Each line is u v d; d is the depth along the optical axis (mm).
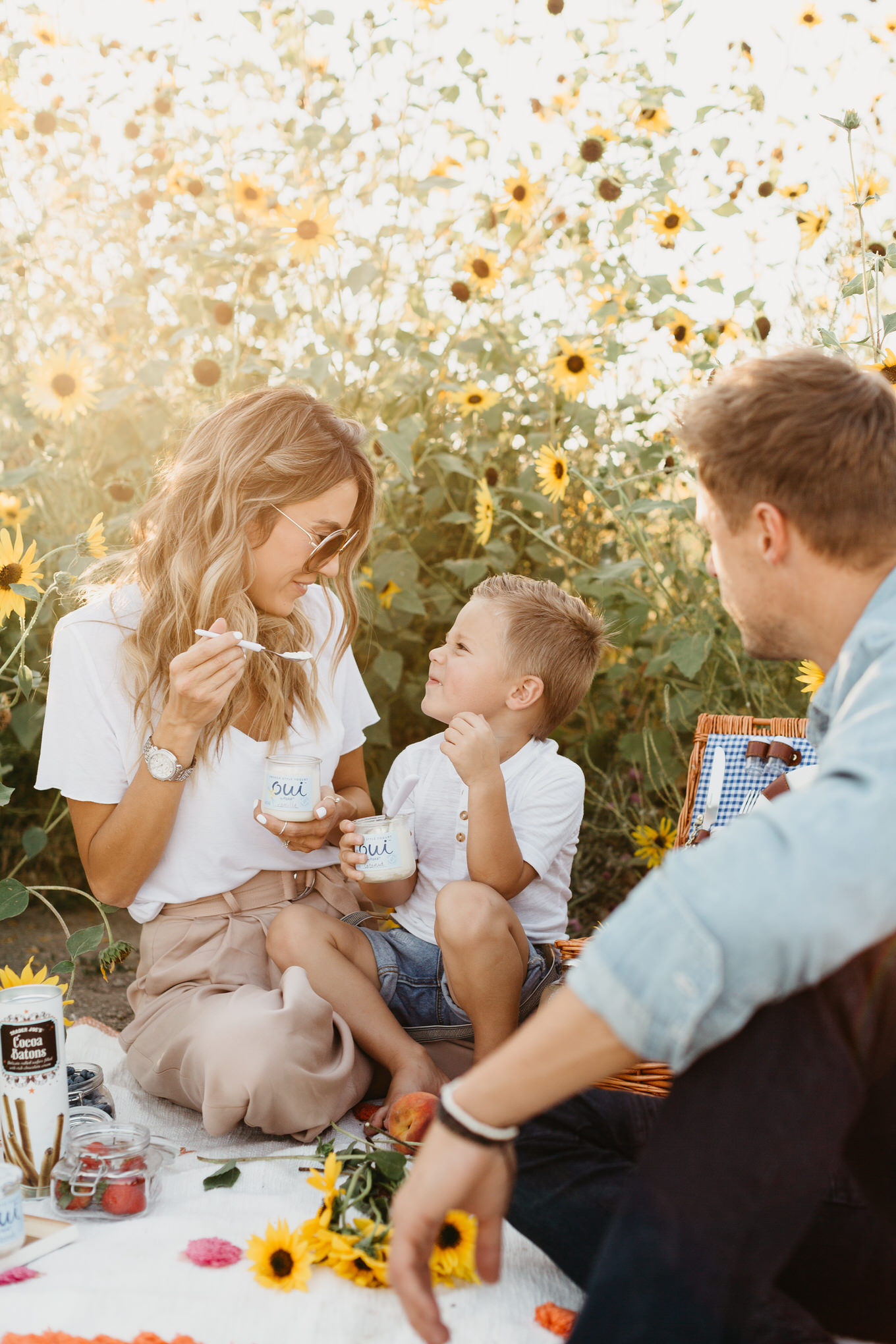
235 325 3262
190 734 1882
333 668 2303
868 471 1102
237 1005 1838
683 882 926
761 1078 972
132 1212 1537
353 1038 1943
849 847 897
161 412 3273
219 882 2068
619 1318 942
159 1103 2027
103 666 1985
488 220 3510
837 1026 999
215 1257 1417
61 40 3436
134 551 2174
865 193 2701
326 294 3553
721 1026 929
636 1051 932
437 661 2279
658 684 3543
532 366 3678
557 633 2195
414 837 2209
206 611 1974
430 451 3576
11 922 3412
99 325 3510
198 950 2023
